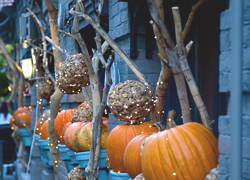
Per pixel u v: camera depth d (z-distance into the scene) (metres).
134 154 4.49
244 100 3.36
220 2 4.96
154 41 5.80
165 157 3.80
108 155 5.21
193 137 3.86
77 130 6.28
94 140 5.78
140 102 4.83
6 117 17.84
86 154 6.11
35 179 11.74
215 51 5.04
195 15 5.34
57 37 7.64
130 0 5.41
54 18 7.63
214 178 3.66
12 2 16.11
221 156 3.49
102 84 7.73
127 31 5.79
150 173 3.91
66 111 7.79
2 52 11.27
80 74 6.21
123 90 4.87
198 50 5.32
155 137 3.96
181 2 5.39
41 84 9.91
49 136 7.82
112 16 6.41
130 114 4.89
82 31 7.72
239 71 3.07
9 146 15.78
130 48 5.69
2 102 17.44
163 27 4.12
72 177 6.71
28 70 11.66
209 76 5.16
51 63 10.53
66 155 7.23
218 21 4.98
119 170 5.09
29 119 12.35
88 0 6.94
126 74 5.79
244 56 3.27
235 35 3.07
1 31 18.97
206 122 4.09
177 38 4.10
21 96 12.16
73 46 8.18
